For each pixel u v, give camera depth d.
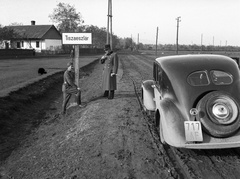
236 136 4.85
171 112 5.12
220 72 5.50
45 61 32.38
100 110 8.71
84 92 13.37
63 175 4.88
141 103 9.70
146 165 4.91
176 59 6.04
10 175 5.27
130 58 47.56
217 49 103.19
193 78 5.45
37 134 7.58
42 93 12.56
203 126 4.82
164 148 5.70
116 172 4.72
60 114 9.36
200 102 4.94
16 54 44.06
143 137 6.28
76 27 64.81
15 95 10.59
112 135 6.41
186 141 4.78
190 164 4.98
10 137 7.38
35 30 61.50
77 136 6.72
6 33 50.25
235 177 4.50
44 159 5.78
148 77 18.47
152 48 131.75
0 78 15.77
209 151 5.55
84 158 5.38
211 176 4.54
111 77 10.12
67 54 55.16
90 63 30.84
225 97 4.89
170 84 5.55
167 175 4.54
